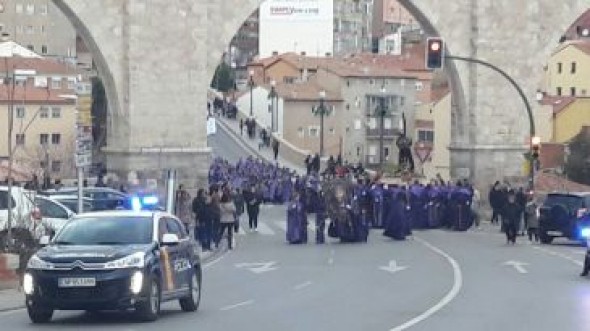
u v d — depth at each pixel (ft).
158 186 203.31
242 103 568.82
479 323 79.00
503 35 229.86
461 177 231.91
